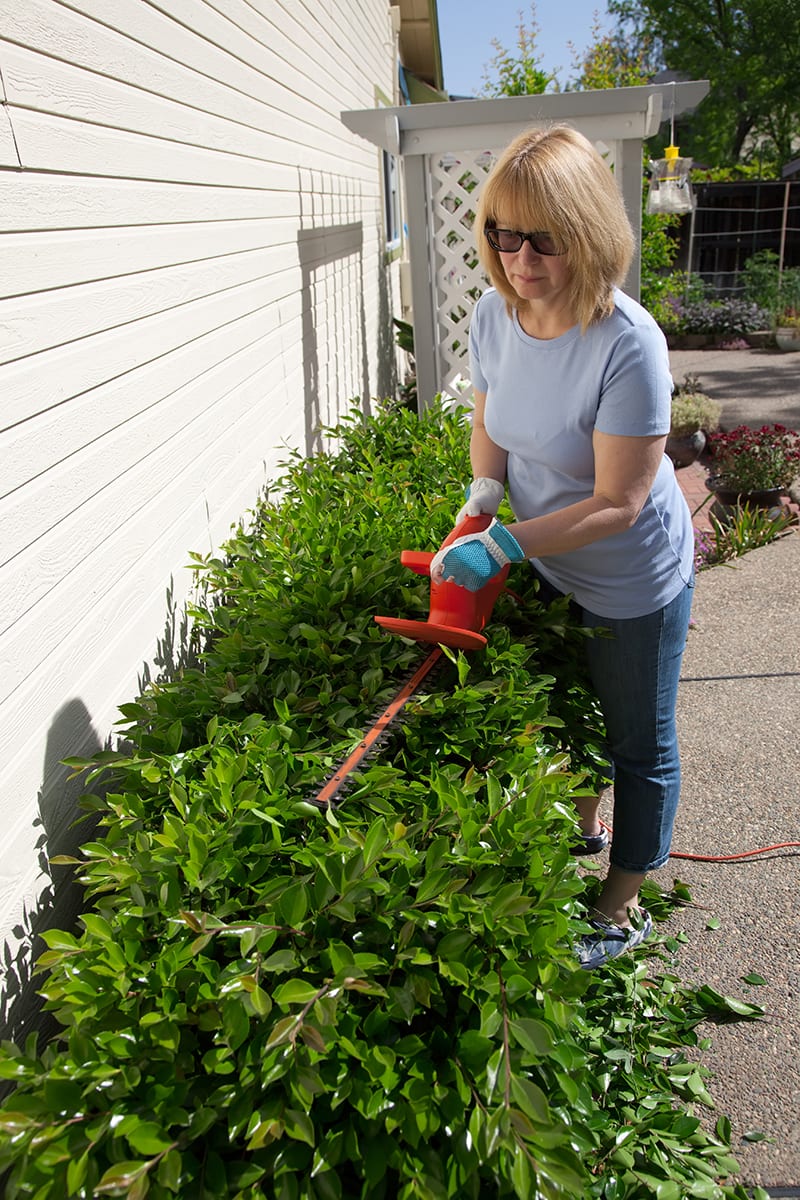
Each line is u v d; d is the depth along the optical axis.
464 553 1.84
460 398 5.63
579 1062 1.28
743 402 9.91
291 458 4.19
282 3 4.27
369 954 1.27
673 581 2.07
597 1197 1.60
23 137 1.69
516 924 1.30
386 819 1.52
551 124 1.83
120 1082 1.18
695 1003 2.19
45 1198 1.10
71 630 1.86
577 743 2.18
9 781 1.59
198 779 1.74
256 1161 1.16
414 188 5.23
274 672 2.09
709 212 16.30
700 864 2.70
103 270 2.06
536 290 1.75
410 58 13.71
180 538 2.62
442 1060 1.27
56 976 1.35
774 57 30.22
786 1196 1.75
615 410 1.79
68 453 1.86
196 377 2.78
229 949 1.38
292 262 4.38
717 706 3.55
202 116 2.88
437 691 1.93
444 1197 1.11
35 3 1.75
